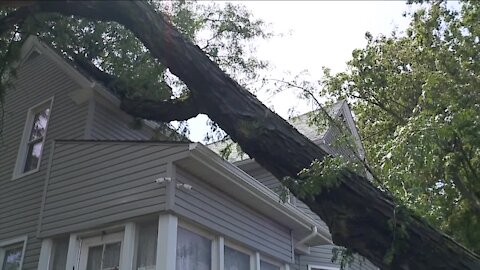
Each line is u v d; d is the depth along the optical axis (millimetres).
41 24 7121
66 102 9312
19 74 10727
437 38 13000
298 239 9906
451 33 12023
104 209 6750
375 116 17609
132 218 6395
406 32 15836
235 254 7621
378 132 16766
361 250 3422
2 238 8734
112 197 6758
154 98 6965
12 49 6617
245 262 7840
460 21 12039
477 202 7234
